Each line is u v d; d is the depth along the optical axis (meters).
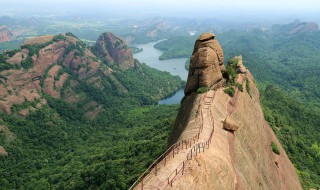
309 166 91.75
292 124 114.81
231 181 37.00
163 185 28.94
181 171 30.69
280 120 109.00
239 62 77.31
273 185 54.81
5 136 136.00
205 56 58.88
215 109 49.66
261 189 47.56
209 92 55.22
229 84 62.41
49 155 132.62
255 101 73.06
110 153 104.44
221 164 36.19
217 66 61.16
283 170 65.56
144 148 92.50
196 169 31.58
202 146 36.56
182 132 46.81
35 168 117.25
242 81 68.25
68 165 110.38
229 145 43.38
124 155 96.44
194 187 30.05
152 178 30.64
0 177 106.50
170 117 139.50
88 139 153.38
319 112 142.25
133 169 78.19
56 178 99.00
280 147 74.00
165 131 112.31
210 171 33.41
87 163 105.50
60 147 144.38
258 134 60.59
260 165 53.03
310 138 110.69
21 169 115.06
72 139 154.62
